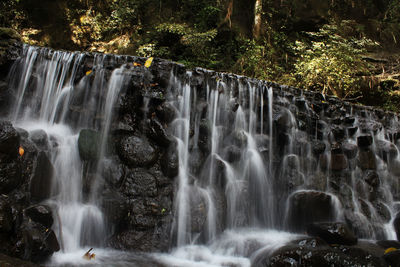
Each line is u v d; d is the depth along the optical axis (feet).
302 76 31.45
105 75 15.67
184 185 14.49
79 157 13.61
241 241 14.08
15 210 9.98
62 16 34.99
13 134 11.05
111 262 10.85
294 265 10.96
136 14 34.45
